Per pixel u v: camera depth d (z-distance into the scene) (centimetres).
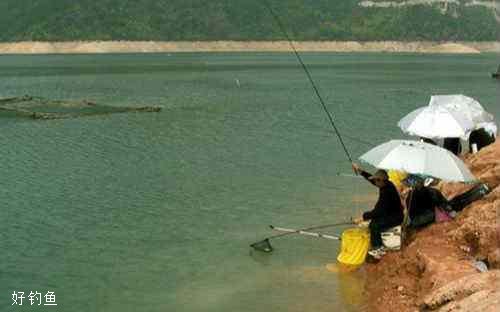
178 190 2208
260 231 1741
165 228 1773
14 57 19188
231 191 2194
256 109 5009
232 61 15862
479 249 1279
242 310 1239
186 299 1296
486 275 1034
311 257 1533
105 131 3716
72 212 1933
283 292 1322
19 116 4481
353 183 2303
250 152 2970
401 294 1238
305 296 1300
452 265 1205
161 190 2214
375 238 1466
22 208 1977
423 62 15638
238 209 1962
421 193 1514
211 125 3988
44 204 2023
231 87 7631
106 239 1681
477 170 1906
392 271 1353
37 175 2450
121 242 1659
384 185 1477
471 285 1017
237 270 1455
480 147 2208
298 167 2603
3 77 9731
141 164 2683
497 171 1678
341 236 1578
